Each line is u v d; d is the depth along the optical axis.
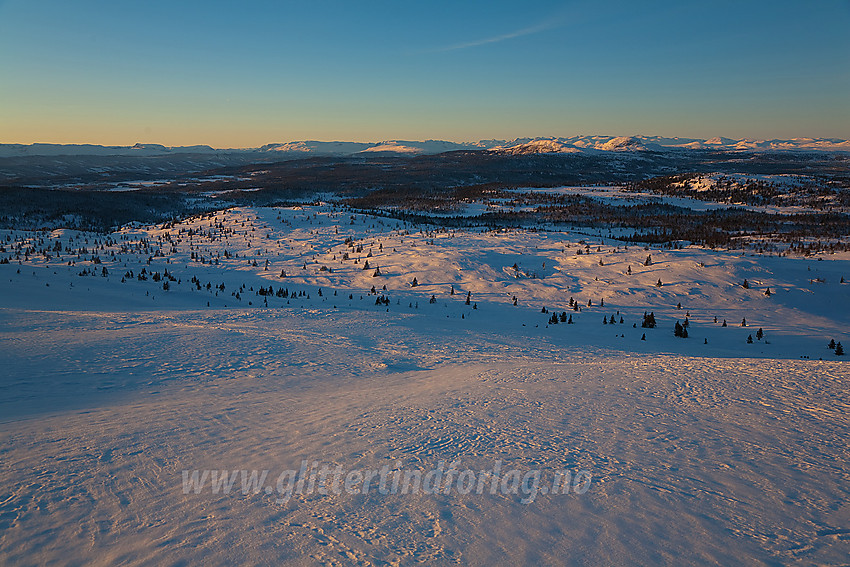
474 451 10.12
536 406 14.45
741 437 11.25
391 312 49.88
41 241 104.31
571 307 54.84
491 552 6.27
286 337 31.73
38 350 22.70
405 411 13.84
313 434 11.36
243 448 10.20
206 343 27.53
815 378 18.67
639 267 67.12
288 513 7.23
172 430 11.51
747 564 6.10
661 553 6.35
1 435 10.69
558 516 7.29
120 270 75.44
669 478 8.75
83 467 8.82
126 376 19.06
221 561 5.90
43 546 6.12
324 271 77.00
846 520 7.34
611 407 14.28
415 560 6.04
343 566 5.86
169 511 7.20
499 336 37.56
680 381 18.38
